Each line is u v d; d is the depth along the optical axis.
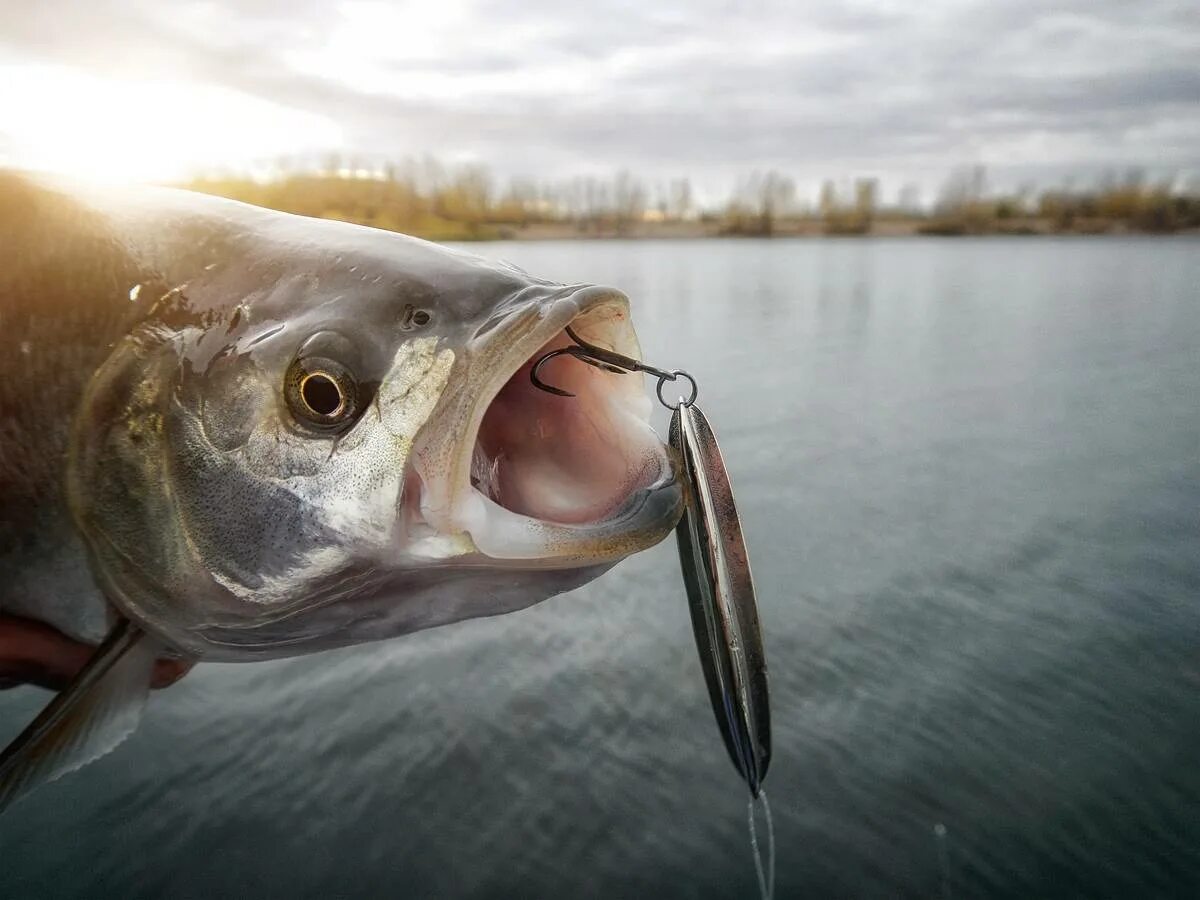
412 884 0.42
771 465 0.99
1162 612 0.65
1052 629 0.62
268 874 0.43
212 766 0.50
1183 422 1.19
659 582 0.71
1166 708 0.53
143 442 0.19
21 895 0.41
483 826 0.46
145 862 0.43
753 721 0.20
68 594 0.20
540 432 0.19
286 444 0.18
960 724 0.52
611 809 0.47
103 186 0.21
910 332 2.07
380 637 0.20
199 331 0.19
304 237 0.20
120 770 0.50
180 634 0.20
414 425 0.17
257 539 0.18
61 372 0.19
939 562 0.73
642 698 0.56
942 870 0.42
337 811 0.46
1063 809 0.46
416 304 0.18
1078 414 1.24
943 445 1.07
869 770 0.49
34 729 0.19
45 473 0.19
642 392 0.20
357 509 0.18
